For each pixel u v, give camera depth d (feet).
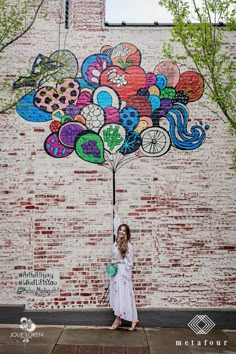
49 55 27.94
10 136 27.35
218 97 23.06
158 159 27.32
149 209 26.96
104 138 27.45
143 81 27.89
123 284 24.93
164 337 24.06
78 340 23.17
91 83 27.84
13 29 27.07
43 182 27.09
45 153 27.30
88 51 28.04
